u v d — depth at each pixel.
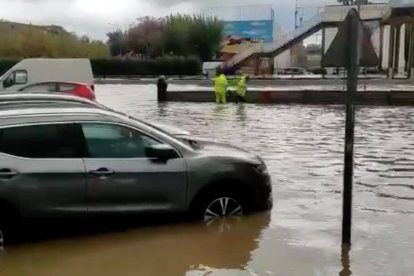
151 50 88.62
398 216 7.33
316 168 10.72
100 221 6.07
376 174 10.12
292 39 59.38
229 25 93.88
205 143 7.28
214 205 6.57
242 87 29.83
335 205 7.89
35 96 9.34
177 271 5.39
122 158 6.15
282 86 44.22
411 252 5.90
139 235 6.34
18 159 5.77
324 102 29.14
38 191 5.77
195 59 73.50
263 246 6.10
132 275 5.29
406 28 61.88
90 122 6.11
